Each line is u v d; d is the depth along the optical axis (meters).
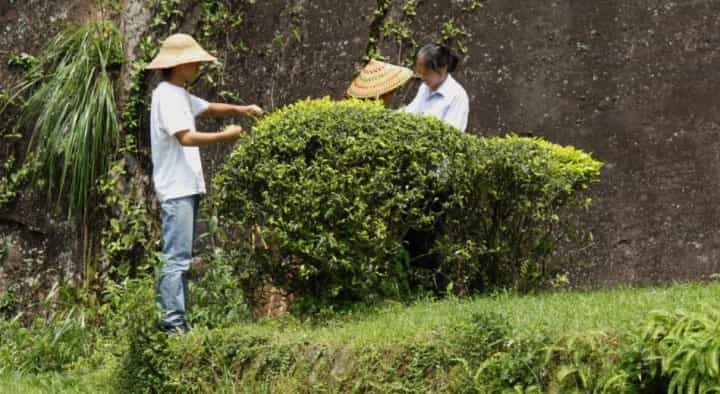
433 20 11.42
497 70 11.30
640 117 11.05
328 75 11.50
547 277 9.52
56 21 11.79
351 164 8.48
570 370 6.40
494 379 6.69
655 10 11.09
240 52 11.68
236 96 11.64
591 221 11.02
